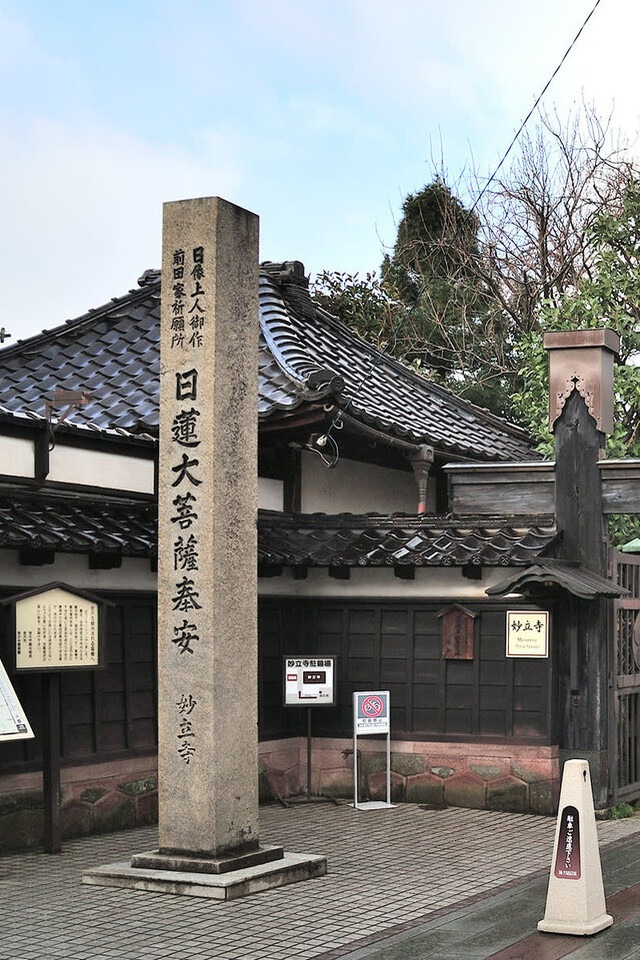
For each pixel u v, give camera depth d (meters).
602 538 12.47
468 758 12.46
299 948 7.14
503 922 7.75
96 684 10.79
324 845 10.44
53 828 9.83
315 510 13.98
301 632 13.32
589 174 27.95
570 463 12.65
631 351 20.55
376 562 12.57
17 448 10.09
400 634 12.92
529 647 12.27
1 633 9.70
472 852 10.14
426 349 28.30
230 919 7.80
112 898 8.35
